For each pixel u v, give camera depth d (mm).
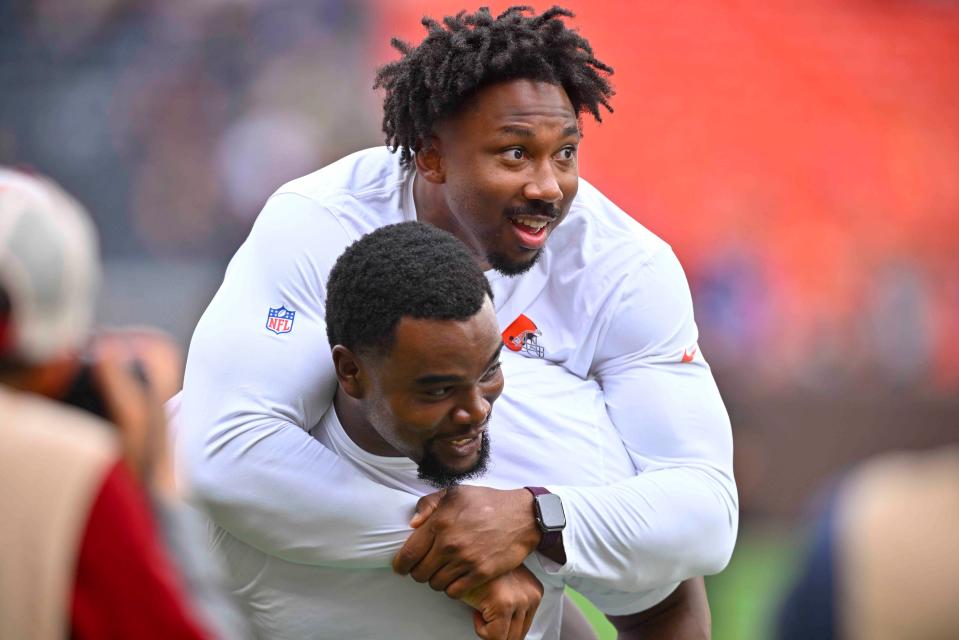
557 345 11570
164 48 62281
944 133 69812
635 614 12070
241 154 60406
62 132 60438
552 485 10906
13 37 61875
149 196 59594
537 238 10836
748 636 27078
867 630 6773
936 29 74375
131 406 7926
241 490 10383
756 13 73312
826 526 7055
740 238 62781
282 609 10820
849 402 42562
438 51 10789
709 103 69312
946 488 6809
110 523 6781
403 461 10664
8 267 7035
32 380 7348
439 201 11281
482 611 10438
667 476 11008
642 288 11523
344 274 9734
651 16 72312
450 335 9336
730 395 43438
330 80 62562
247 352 10789
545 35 10789
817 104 69750
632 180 65812
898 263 62219
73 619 6652
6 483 6676
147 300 50000
